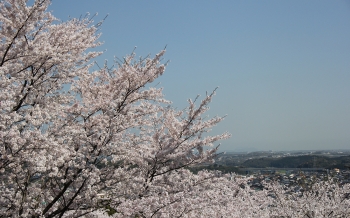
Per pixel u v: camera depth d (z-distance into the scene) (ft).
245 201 32.40
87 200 20.86
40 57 22.20
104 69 25.68
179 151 22.86
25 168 19.97
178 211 20.90
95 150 20.72
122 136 22.79
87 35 27.27
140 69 23.89
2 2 20.61
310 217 42.39
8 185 22.79
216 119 22.93
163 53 23.61
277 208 44.19
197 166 23.67
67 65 25.66
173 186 22.45
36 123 18.40
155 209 19.49
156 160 22.22
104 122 20.76
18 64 21.74
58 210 21.01
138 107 24.72
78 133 20.66
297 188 47.67
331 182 44.73
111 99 22.76
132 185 21.11
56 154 18.51
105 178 22.99
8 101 17.43
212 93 22.36
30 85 23.43
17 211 20.13
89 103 23.02
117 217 20.03
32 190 21.30
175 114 27.91
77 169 20.44
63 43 24.12
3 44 21.06
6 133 16.42
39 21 22.62
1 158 17.04
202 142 22.25
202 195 22.15
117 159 22.63
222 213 24.11
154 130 25.36
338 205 42.11
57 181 21.49
